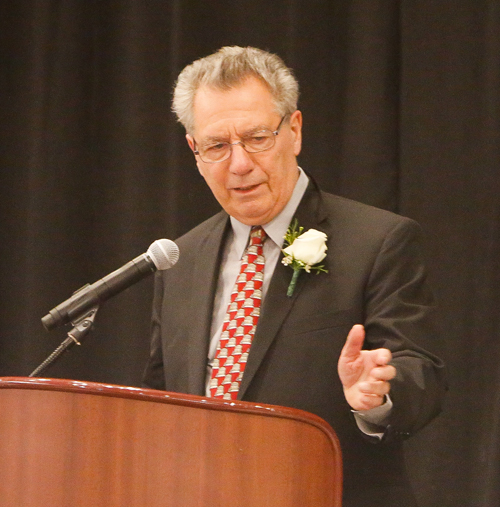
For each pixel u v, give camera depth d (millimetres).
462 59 10273
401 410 5090
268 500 4023
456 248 10180
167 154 11766
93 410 4086
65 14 12258
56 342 11805
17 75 12414
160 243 5738
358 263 6340
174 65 11633
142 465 4043
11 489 4109
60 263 11969
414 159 10383
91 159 12227
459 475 9984
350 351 4602
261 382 6125
